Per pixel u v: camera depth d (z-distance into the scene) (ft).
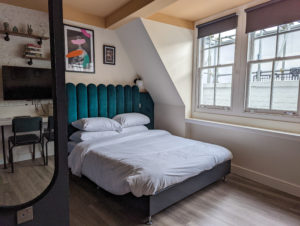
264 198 7.54
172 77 10.81
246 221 6.23
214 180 8.06
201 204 7.12
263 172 8.77
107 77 11.39
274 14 8.02
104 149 7.98
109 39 11.21
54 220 3.26
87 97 10.59
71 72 10.08
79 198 7.41
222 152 8.18
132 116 11.28
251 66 9.18
